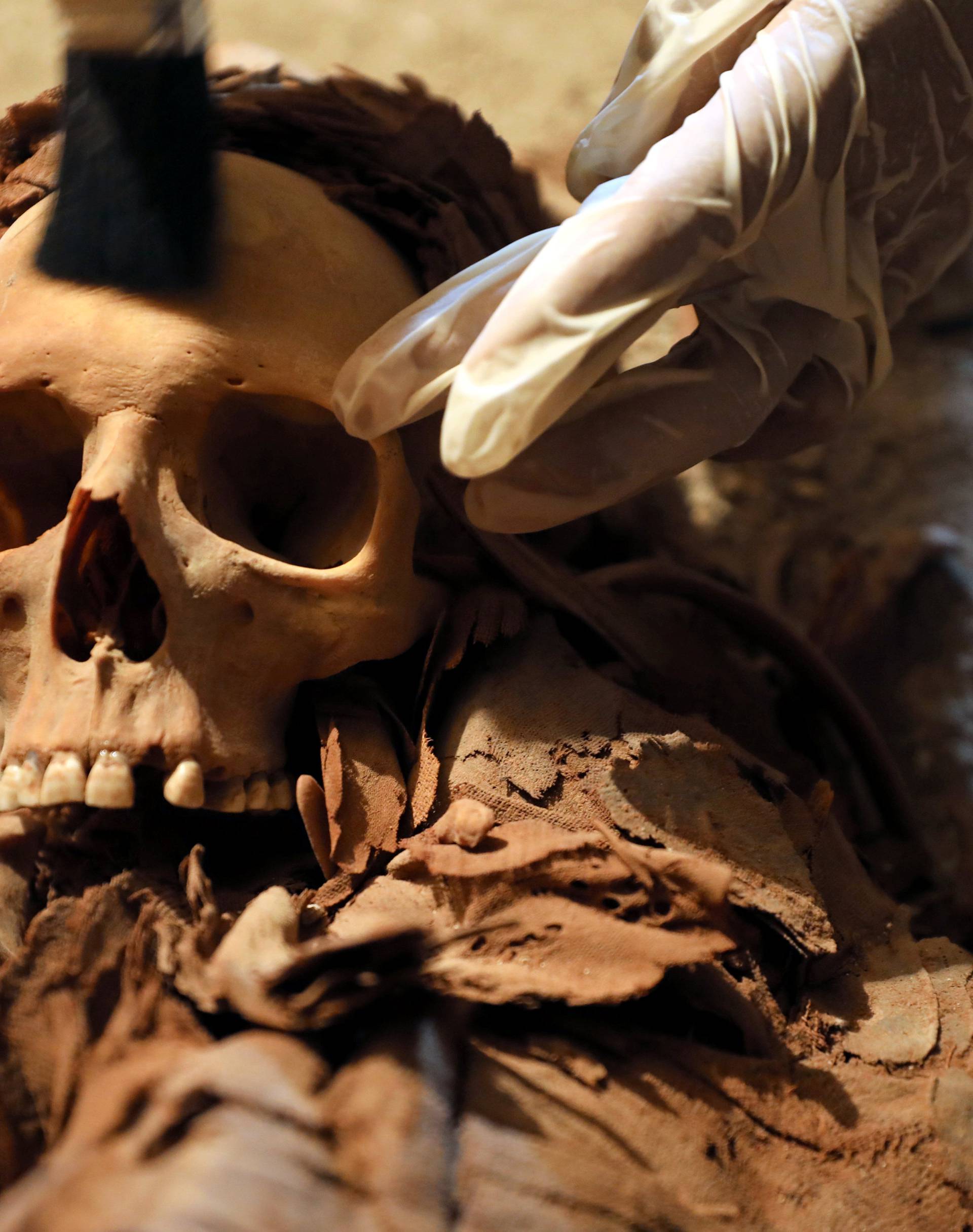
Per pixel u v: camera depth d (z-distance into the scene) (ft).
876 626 2.40
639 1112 1.81
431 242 2.08
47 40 2.64
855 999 1.94
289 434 2.00
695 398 1.96
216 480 1.97
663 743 1.97
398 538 1.98
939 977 1.97
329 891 1.90
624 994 1.81
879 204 2.02
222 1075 1.74
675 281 1.88
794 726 2.33
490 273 1.94
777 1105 1.84
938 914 2.21
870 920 2.00
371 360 1.92
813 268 1.97
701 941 1.84
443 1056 1.78
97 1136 1.73
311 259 1.98
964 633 2.39
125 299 1.92
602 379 1.99
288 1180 1.69
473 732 1.96
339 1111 1.74
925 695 2.38
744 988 1.88
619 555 2.34
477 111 2.13
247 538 1.98
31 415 1.97
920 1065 1.90
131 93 1.87
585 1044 1.83
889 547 2.42
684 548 2.41
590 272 1.86
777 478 2.50
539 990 1.80
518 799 1.93
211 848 1.95
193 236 1.91
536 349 1.86
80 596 1.92
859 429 2.55
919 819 2.33
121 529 1.93
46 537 1.93
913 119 1.97
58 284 1.93
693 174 1.88
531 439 1.87
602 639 2.09
